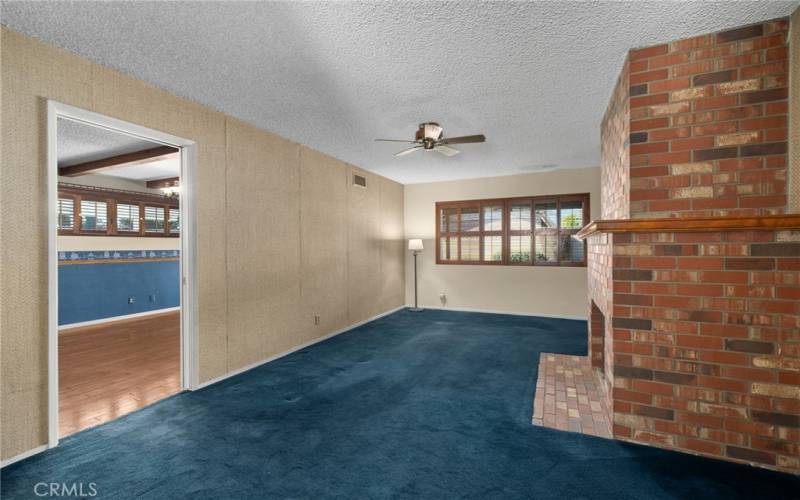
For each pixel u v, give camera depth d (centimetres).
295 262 414
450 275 668
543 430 232
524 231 616
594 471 189
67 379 328
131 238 631
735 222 184
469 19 195
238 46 220
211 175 315
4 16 188
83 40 212
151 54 228
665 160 219
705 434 200
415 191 693
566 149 454
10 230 199
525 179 609
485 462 199
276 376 332
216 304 319
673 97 217
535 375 332
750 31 201
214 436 227
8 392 199
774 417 187
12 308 200
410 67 247
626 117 235
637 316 214
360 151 457
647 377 212
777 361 186
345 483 182
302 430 234
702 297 200
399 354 399
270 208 379
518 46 222
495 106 316
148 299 652
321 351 411
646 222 202
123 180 630
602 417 249
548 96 296
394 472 190
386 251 632
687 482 179
